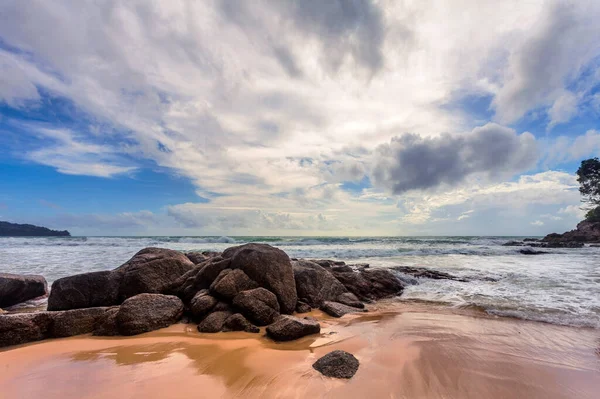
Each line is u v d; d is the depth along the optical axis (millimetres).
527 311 9188
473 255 29016
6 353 5785
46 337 6848
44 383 4535
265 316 7941
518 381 4684
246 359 5457
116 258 22766
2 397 4148
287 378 4637
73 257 23516
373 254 28938
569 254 31359
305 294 10609
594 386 4590
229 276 8805
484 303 10375
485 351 5906
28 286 11297
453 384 4535
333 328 7648
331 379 4613
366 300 11438
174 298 8438
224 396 4125
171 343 6426
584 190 74750
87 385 4465
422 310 9836
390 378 4668
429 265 20875
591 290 12305
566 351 5980
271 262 9633
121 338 6801
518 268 19234
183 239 45156
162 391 4266
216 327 7395
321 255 28016
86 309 7453
